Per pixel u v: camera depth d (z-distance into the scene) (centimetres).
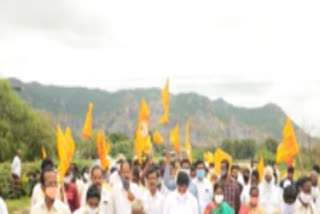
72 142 732
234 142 8456
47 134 4009
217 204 866
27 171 2412
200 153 5144
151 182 877
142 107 1074
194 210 845
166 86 1173
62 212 585
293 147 1129
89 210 625
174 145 1462
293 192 886
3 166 2336
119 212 837
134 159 1263
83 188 968
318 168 1277
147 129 1077
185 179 834
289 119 1137
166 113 1184
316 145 2723
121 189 841
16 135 3816
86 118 1145
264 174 1009
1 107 3856
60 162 715
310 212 893
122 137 7344
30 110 4088
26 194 2338
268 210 994
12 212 1842
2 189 2186
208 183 1085
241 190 1122
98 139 1123
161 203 880
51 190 573
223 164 1041
